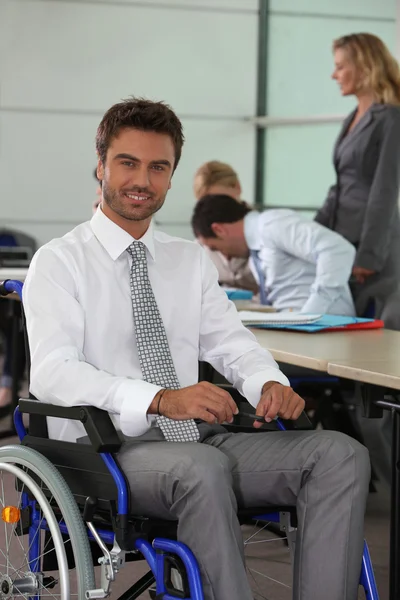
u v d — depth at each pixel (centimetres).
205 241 459
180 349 220
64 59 728
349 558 188
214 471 181
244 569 180
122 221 213
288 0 718
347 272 429
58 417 196
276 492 200
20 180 736
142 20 733
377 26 664
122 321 211
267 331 308
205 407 187
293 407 203
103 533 195
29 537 210
